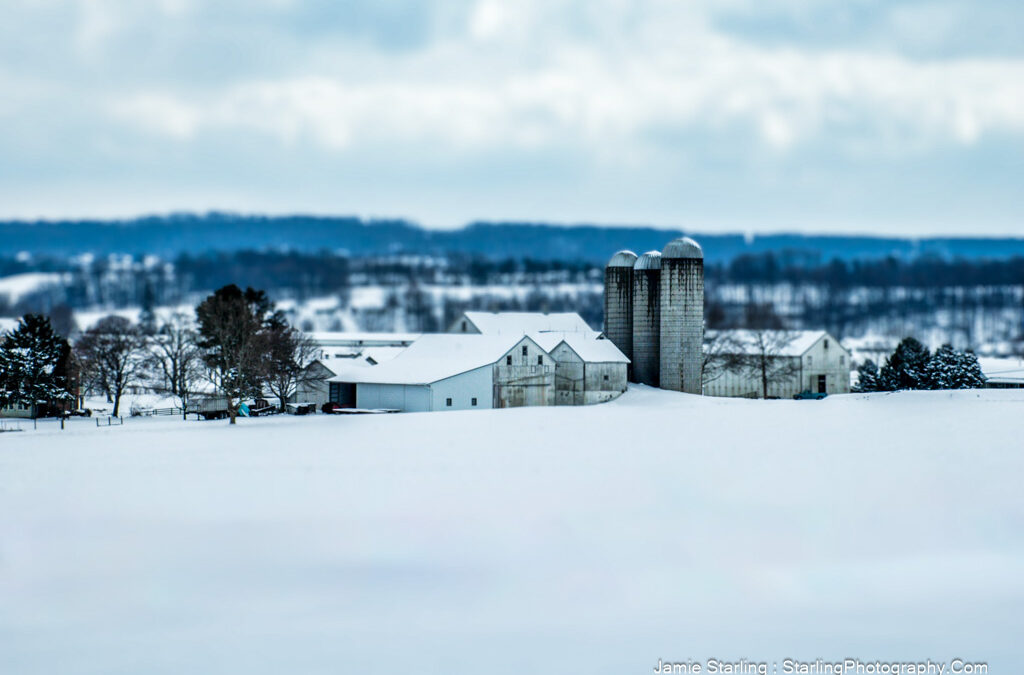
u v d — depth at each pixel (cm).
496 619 7650
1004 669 6944
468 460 12525
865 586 8188
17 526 9588
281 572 8456
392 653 7131
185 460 12662
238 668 6900
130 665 7006
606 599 7962
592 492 10681
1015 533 9262
